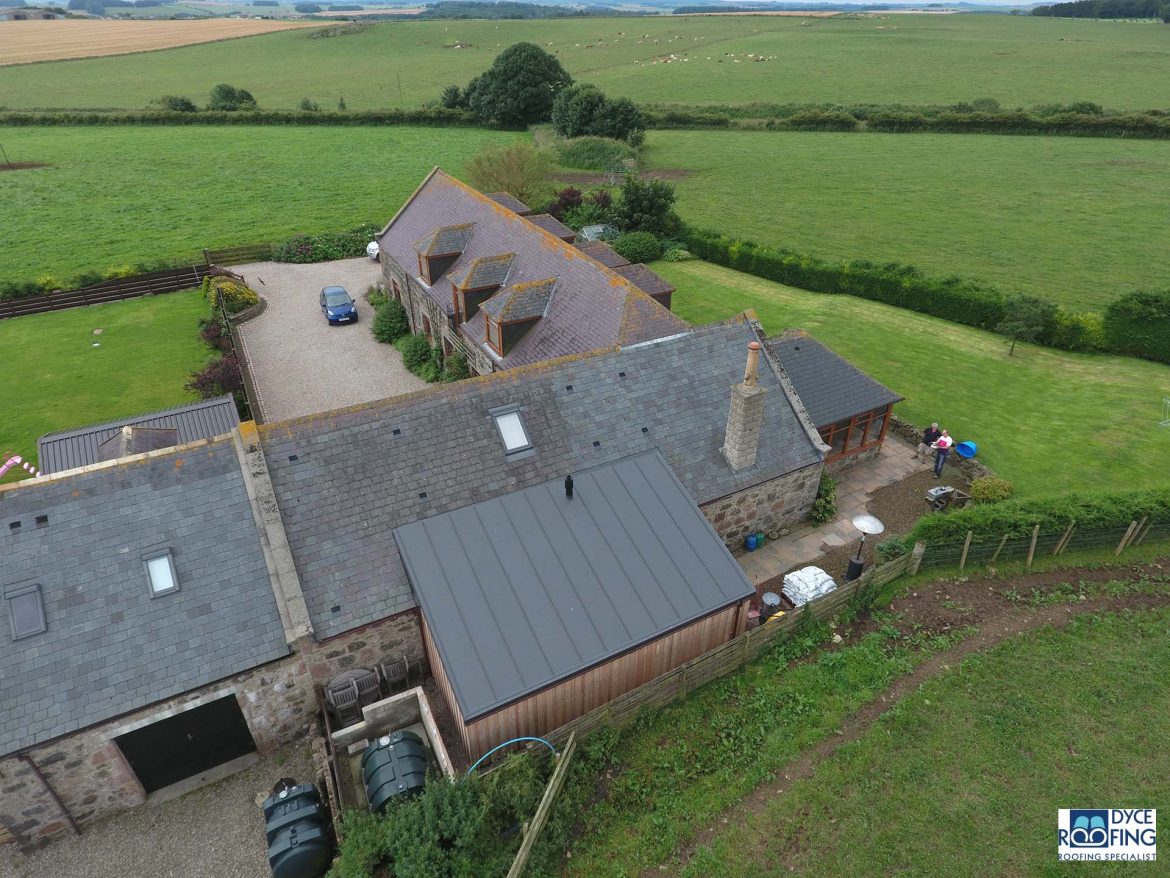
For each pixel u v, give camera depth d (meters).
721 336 22.92
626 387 20.95
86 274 45.12
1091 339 35.28
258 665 14.73
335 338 40.28
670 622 15.56
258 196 65.25
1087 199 61.16
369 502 16.97
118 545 15.12
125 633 14.41
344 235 54.78
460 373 32.53
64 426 31.22
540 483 18.66
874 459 27.83
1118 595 19.47
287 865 13.27
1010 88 101.62
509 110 89.69
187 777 15.91
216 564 15.44
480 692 13.77
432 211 38.81
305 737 16.70
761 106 94.69
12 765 13.19
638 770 14.98
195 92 109.62
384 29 174.12
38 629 14.02
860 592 19.23
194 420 23.70
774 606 19.95
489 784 13.23
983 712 15.93
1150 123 76.88
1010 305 36.47
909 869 12.95
